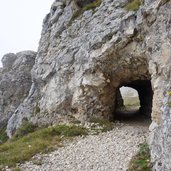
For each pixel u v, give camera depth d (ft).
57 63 106.93
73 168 62.08
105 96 95.66
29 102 120.16
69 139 81.05
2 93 157.17
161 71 67.21
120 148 69.62
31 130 107.14
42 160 67.51
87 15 107.34
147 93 116.06
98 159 64.95
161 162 52.70
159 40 70.69
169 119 53.52
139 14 82.02
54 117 103.86
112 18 92.07
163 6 70.23
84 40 99.25
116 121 98.53
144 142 69.72
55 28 118.52
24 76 159.33
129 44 85.56
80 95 97.25
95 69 93.04
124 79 94.43
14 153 73.05
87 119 95.50
